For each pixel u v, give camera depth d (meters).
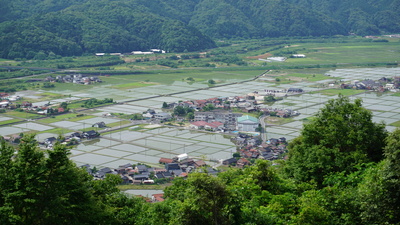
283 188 80.50
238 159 164.88
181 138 197.88
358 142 91.62
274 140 187.62
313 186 79.94
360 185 71.38
